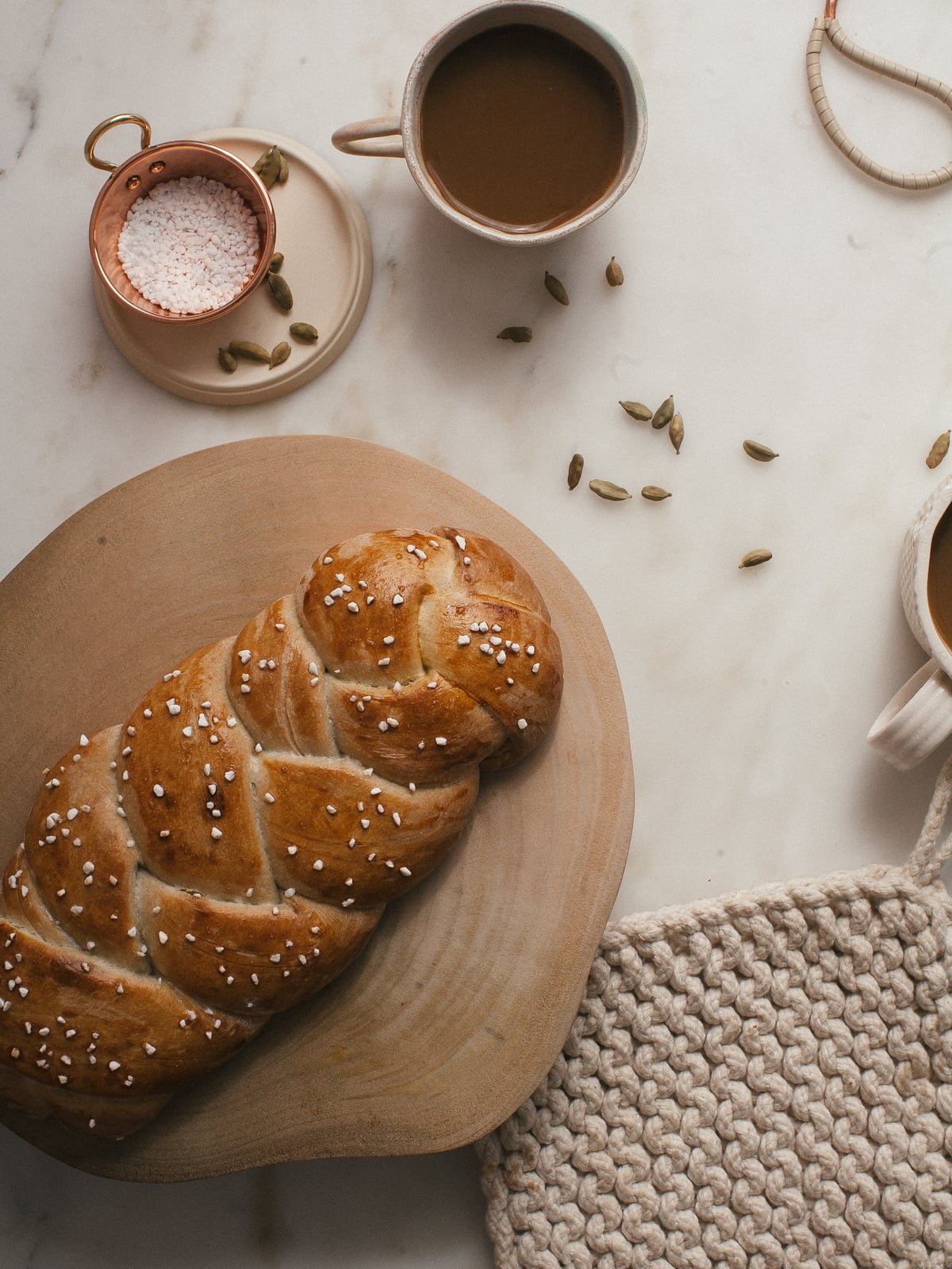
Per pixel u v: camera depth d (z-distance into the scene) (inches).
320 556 28.1
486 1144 28.9
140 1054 26.5
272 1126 28.0
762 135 29.8
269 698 26.4
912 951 28.2
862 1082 28.3
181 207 28.9
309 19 30.0
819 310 29.9
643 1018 28.5
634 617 30.0
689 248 29.9
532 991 28.0
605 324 29.9
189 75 30.1
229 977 26.2
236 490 28.7
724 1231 28.2
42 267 30.1
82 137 30.1
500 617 26.5
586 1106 28.5
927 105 29.7
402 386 30.0
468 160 28.3
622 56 27.4
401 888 27.0
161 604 28.7
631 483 29.9
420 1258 29.8
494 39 27.8
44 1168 30.1
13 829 28.5
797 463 29.9
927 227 29.8
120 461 30.1
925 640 27.8
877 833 29.7
